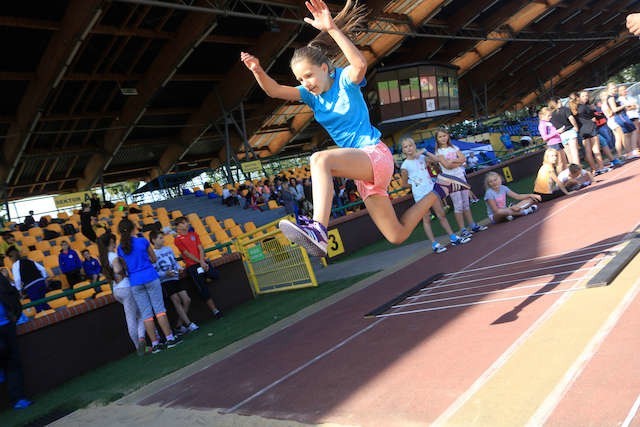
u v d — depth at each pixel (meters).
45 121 29.19
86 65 25.88
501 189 10.41
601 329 3.25
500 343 3.55
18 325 7.10
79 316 7.72
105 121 32.56
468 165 21.56
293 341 5.67
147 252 7.46
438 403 2.93
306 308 7.45
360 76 2.77
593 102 14.88
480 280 5.78
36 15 21.23
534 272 5.31
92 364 7.68
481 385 2.99
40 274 10.20
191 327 8.35
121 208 23.73
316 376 4.14
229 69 32.16
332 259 12.30
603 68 82.50
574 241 6.26
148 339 8.26
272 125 43.91
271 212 22.25
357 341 4.81
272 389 4.15
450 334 4.11
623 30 67.44
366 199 2.97
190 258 8.70
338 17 3.03
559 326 3.52
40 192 43.16
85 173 39.91
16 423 5.65
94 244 17.47
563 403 2.50
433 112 43.56
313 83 2.86
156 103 33.03
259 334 6.61
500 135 35.72
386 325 5.04
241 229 19.70
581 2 50.22
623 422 2.19
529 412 2.52
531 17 47.59
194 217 20.73
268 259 9.93
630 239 5.21
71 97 28.45
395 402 3.12
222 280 9.78
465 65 51.88
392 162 2.89
